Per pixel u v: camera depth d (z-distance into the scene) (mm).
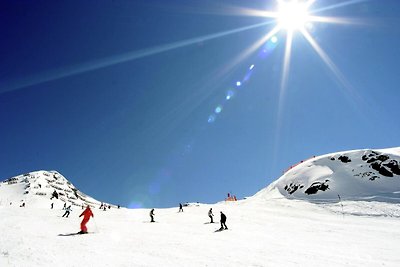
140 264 10977
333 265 12352
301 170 80562
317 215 42719
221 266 11391
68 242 14992
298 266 11938
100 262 10977
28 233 17422
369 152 77062
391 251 16484
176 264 11352
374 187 63406
